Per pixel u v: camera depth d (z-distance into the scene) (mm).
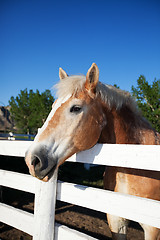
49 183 1481
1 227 3143
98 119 1581
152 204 1086
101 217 3869
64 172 6691
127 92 1947
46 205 1470
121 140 1760
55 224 1538
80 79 1605
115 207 1221
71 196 1446
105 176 2109
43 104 19875
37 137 1394
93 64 1503
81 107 1482
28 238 2820
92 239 1258
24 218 1679
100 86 1666
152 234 1587
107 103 1653
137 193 1669
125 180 1728
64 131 1412
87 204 1353
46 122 1462
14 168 6023
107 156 1322
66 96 1509
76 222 3566
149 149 1127
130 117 1864
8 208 1859
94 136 1524
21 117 24547
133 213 1148
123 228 1819
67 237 1404
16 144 1877
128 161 1212
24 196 4664
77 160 1546
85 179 6391
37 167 1280
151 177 1668
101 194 1290
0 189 4156
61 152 1385
